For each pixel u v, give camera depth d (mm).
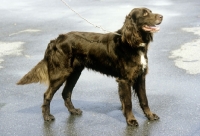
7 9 8461
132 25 3381
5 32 6367
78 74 3721
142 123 3488
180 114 3582
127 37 3373
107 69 3566
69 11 7820
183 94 3936
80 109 3779
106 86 4223
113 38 3492
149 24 3355
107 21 6684
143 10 3393
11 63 4965
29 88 4258
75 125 3508
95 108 3791
